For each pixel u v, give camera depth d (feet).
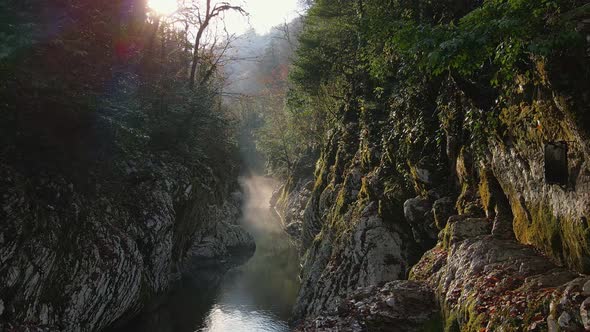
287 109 115.03
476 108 28.60
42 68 36.91
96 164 45.11
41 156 37.65
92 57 42.93
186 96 66.03
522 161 23.29
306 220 76.38
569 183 18.39
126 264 42.14
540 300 17.15
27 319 30.86
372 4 44.50
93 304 37.83
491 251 23.39
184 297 57.26
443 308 23.54
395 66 44.24
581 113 16.65
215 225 79.82
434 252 31.17
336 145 76.02
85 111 40.01
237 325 47.98
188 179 61.72
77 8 39.40
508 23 16.07
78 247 37.22
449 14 35.91
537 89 20.89
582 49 16.12
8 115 34.83
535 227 22.34
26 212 32.01
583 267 17.97
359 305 27.53
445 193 35.81
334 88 87.81
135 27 56.95
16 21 32.86
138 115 46.39
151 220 48.88
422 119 38.83
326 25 76.43
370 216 43.24
